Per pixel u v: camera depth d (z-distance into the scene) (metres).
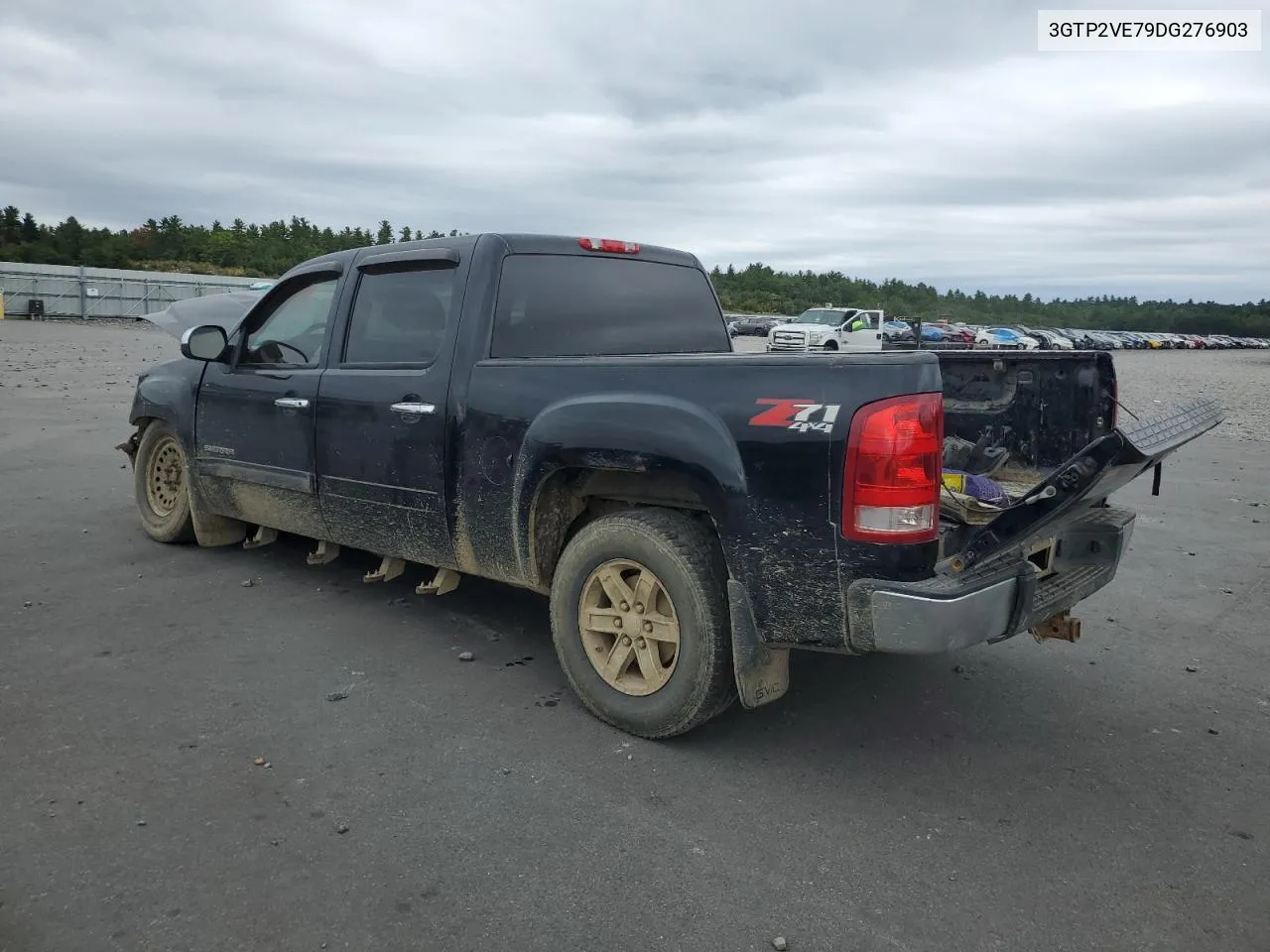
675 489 3.65
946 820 3.09
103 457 9.56
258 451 5.24
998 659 4.62
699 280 5.22
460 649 4.54
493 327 4.17
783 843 2.93
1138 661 4.62
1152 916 2.60
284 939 2.41
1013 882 2.75
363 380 4.58
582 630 3.74
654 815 3.07
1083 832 3.04
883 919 2.56
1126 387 23.58
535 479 3.81
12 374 18.25
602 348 4.55
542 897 2.61
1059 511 2.92
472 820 3.00
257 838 2.86
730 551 3.27
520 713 3.83
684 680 3.44
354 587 5.45
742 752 3.55
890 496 2.96
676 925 2.51
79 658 4.26
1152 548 6.87
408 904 2.57
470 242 4.32
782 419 3.14
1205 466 10.89
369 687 4.04
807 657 4.61
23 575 5.51
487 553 4.12
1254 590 5.83
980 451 4.46
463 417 4.10
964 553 3.08
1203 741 3.74
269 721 3.68
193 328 5.24
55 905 2.51
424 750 3.48
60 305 48.97
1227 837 3.03
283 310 5.29
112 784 3.15
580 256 4.59
